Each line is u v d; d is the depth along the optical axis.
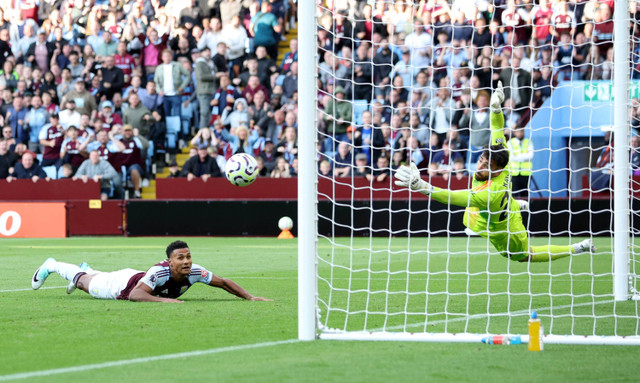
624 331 12.71
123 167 43.41
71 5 48.06
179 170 43.94
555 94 38.12
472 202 15.57
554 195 38.28
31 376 8.99
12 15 47.97
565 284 20.27
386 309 14.71
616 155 16.97
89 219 42.72
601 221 38.12
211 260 28.09
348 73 41.38
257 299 16.30
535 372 9.27
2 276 22.59
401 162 40.06
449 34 39.62
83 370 9.32
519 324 13.39
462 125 39.25
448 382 8.73
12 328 12.58
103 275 16.55
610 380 8.87
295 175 42.38
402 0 40.31
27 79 46.44
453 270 24.30
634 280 17.84
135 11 46.97
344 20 41.59
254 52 45.00
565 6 38.78
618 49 16.62
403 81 40.69
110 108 45.31
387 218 39.88
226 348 10.80
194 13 45.91
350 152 40.53
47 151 44.66
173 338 11.62
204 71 43.88
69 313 14.27
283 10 45.34
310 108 11.72
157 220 42.25
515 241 16.34
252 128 42.91
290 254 30.67
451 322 13.60
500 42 38.94
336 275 23.02
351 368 9.45
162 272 15.86
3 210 43.34
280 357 10.16
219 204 41.75
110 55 46.22
